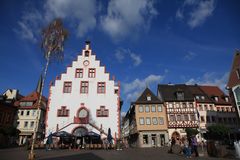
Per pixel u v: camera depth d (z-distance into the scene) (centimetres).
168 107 4506
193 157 1619
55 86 3372
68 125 3153
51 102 3275
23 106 5228
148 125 4347
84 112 3259
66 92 3350
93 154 1862
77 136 2884
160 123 4369
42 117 5322
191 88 5159
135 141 4884
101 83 3434
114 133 3150
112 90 3394
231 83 3138
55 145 2819
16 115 5050
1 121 4153
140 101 4534
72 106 3275
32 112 5131
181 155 1800
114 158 1527
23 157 1570
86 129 3141
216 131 3306
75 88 3381
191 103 4575
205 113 4562
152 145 4222
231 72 3180
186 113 4484
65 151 2262
